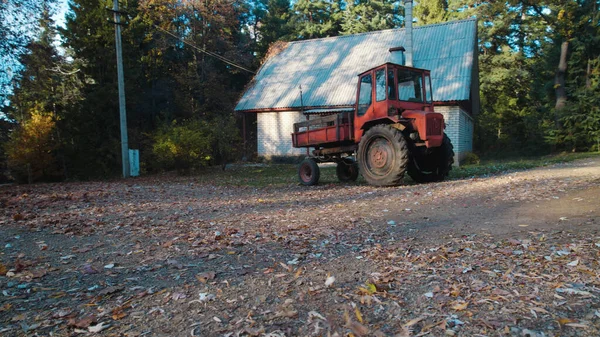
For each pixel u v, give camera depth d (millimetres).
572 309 2012
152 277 2875
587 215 4074
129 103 21688
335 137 9508
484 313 2016
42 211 6305
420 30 19922
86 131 19422
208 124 16750
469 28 18625
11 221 5328
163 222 5141
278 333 1899
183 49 28609
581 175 7395
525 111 24500
